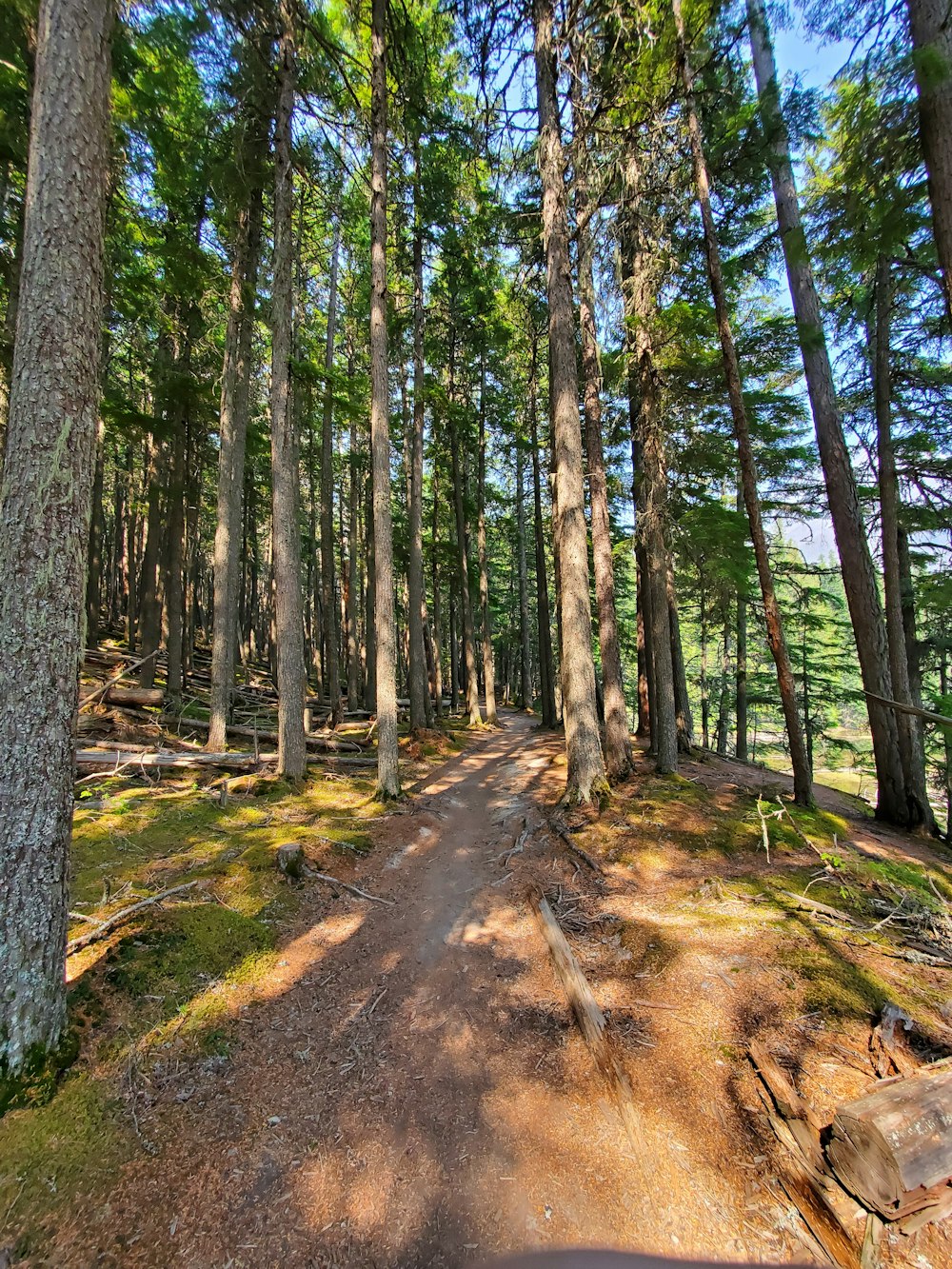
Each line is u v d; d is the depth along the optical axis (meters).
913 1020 3.69
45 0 3.46
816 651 21.31
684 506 11.93
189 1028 3.89
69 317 3.44
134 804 7.89
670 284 9.65
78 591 3.55
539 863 7.12
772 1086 3.32
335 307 17.14
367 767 12.12
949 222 4.28
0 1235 2.54
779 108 7.91
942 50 4.20
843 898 5.52
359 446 21.58
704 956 4.57
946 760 11.48
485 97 9.95
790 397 12.28
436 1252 2.71
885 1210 2.58
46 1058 3.29
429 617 31.20
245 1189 2.95
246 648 28.94
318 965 4.88
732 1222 2.76
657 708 10.52
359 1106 3.53
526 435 20.25
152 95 7.60
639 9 7.56
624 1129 3.30
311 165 10.59
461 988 4.70
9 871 3.25
